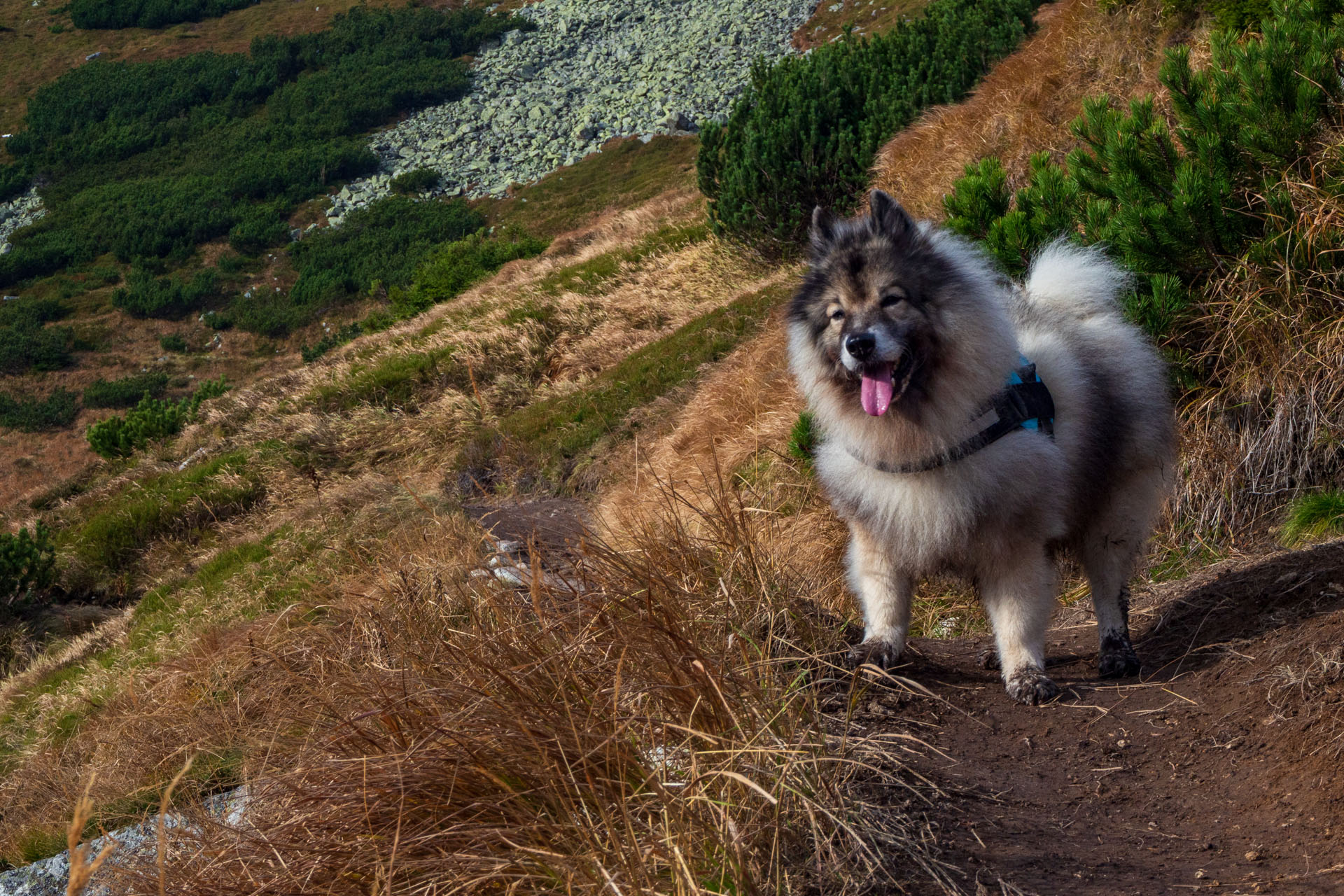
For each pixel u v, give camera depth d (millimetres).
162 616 12727
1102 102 7707
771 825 2646
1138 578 6340
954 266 4023
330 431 19422
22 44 86875
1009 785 3428
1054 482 4066
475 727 2908
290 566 11227
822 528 7781
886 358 3771
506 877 2482
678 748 2939
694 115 60312
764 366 11180
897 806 3027
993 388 3939
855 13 65250
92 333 55031
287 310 55156
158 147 73188
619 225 28828
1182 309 6719
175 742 4852
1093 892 2607
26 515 24344
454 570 4465
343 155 66938
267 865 2783
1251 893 2592
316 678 3852
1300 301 6625
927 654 5145
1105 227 6969
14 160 72938
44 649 16375
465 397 19047
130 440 27281
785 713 3174
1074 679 4570
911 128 15023
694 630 3531
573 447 14086
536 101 69062
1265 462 6609
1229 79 7000
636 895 2281
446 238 56469
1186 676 4219
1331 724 3369
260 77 77500
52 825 5711
